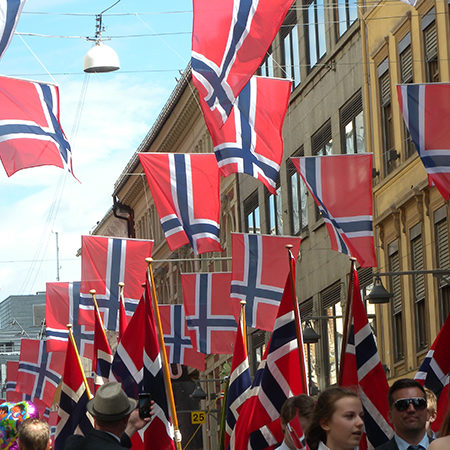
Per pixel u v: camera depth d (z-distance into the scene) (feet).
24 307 496.23
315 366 134.10
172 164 70.79
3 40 48.06
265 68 156.15
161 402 49.06
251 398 46.39
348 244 61.26
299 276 141.08
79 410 52.54
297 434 34.32
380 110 113.80
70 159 58.34
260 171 61.36
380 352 114.11
